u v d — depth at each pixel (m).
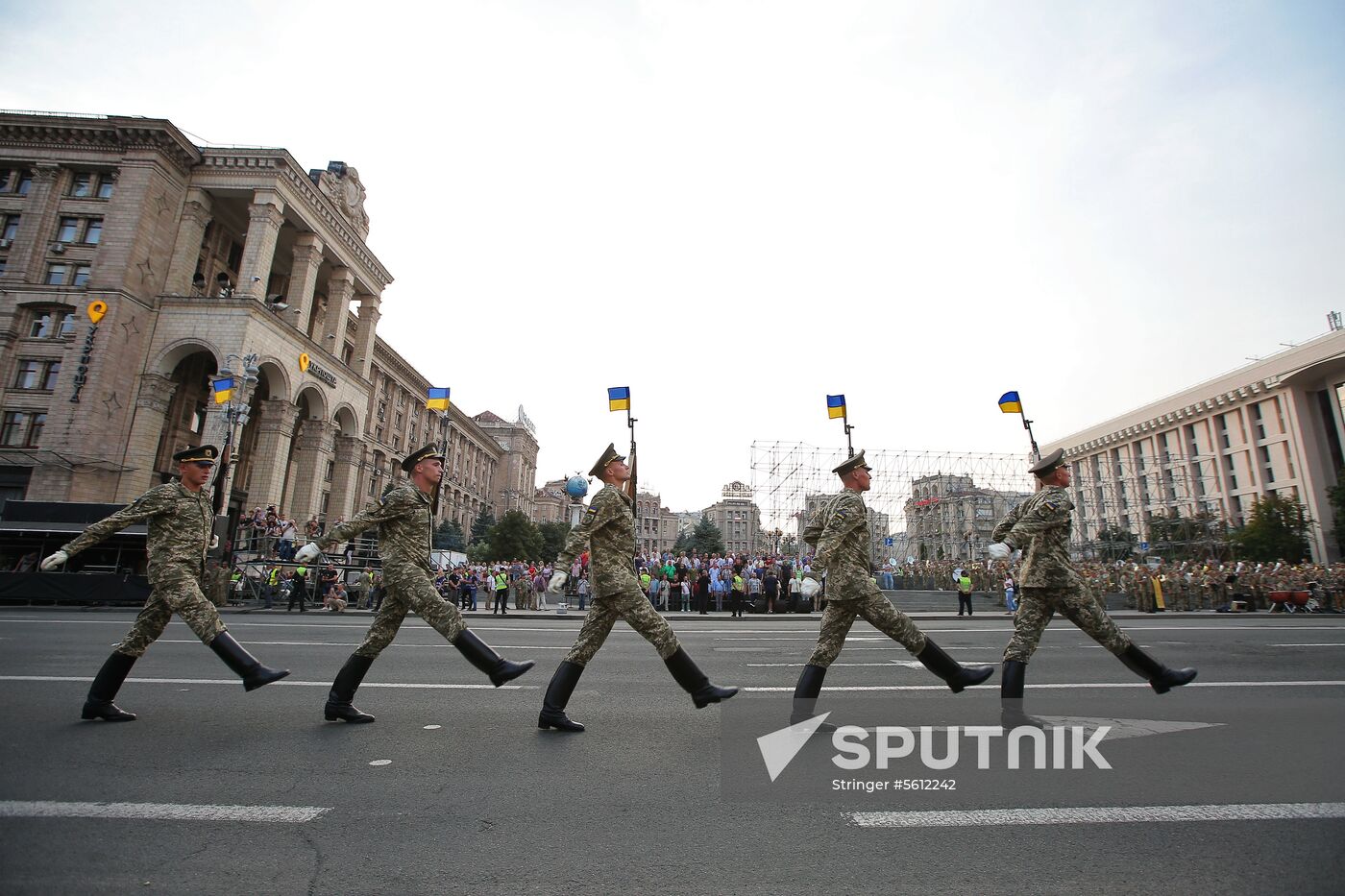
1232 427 71.62
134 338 36.03
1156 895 2.69
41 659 8.39
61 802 3.61
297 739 4.89
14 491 33.47
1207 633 13.77
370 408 62.12
